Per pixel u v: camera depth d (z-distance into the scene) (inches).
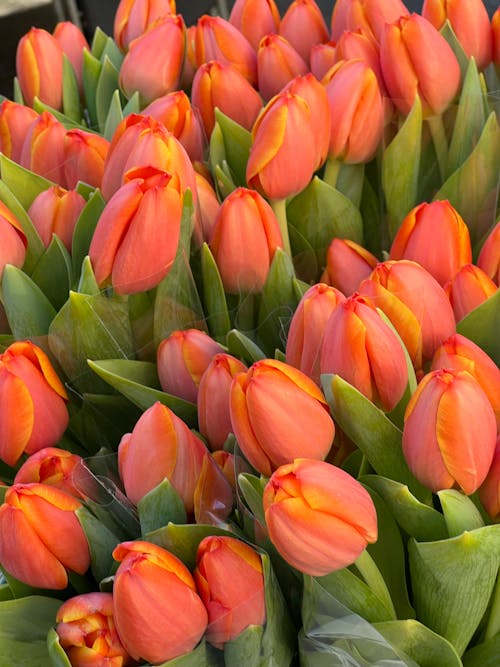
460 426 22.6
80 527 24.4
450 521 23.2
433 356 27.0
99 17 85.1
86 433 29.6
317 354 25.4
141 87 36.7
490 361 25.3
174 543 23.9
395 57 33.2
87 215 30.1
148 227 26.5
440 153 35.4
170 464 24.8
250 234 29.0
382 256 35.4
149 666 23.1
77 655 22.8
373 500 24.6
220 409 26.4
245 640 23.2
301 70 36.8
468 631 24.4
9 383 26.0
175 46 36.4
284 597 25.2
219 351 28.1
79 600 23.2
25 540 23.8
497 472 23.7
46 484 25.4
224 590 22.9
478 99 33.9
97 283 27.7
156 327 29.0
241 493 25.2
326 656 24.2
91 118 41.3
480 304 27.2
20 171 32.8
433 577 23.8
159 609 22.1
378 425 24.2
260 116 30.9
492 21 36.4
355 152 32.7
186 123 33.2
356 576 24.1
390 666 24.0
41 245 31.2
